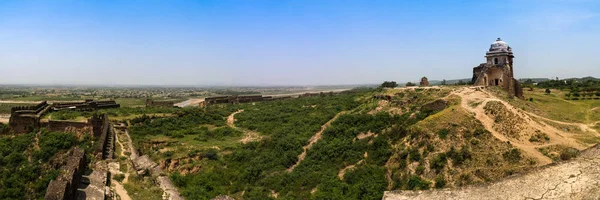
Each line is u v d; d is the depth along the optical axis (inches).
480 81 2861.7
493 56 2992.1
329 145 2294.5
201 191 1753.2
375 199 1615.4
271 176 2084.2
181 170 2095.2
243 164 2266.2
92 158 1566.2
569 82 4640.8
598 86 3639.3
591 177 736.3
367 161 1967.3
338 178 1911.9
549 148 1620.3
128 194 1187.9
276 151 2413.9
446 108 2078.0
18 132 2202.3
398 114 2356.1
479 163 1546.5
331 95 4862.2
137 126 2674.7
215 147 2498.8
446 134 1758.1
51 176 1530.5
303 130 2773.1
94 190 1111.0
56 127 2181.3
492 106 1950.1
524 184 789.2
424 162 1673.2
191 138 2728.8
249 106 4259.4
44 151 1878.7
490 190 807.1
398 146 1907.0
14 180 1550.2
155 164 1483.8
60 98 7588.6
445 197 821.9
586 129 2010.3
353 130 2389.3
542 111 2401.6
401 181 1662.2
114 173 1373.0
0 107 4778.5
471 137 1708.9
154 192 1229.1
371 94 3390.7
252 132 3073.3
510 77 2869.1
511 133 1755.7
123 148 1948.8
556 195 731.4
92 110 3031.5
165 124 2898.6
